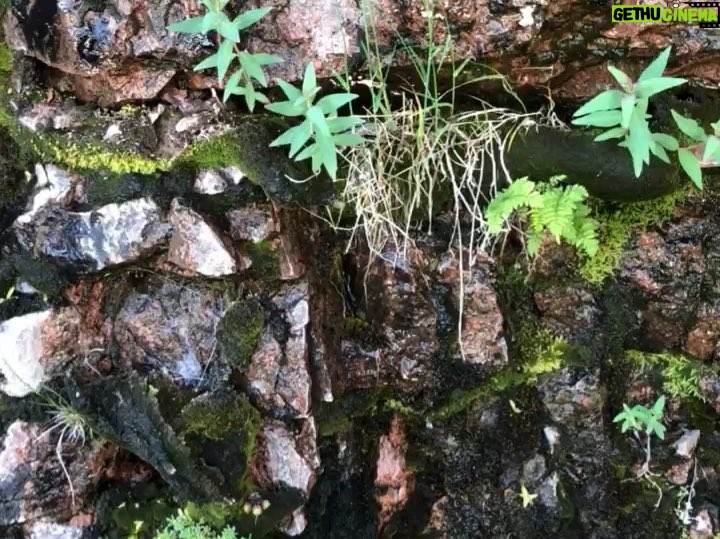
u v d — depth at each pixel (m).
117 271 0.59
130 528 0.59
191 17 0.54
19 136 0.58
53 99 0.59
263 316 0.59
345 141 0.52
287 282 0.60
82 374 0.59
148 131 0.57
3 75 0.59
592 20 0.54
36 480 0.57
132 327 0.60
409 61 0.56
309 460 0.59
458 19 0.53
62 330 0.59
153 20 0.54
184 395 0.58
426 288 0.63
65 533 0.58
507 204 0.55
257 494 0.59
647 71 0.49
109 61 0.56
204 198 0.57
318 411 0.61
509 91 0.58
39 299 0.59
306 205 0.58
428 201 0.60
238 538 0.58
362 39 0.54
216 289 0.59
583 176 0.58
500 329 0.63
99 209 0.57
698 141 0.57
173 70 0.57
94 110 0.58
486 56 0.55
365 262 0.63
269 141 0.55
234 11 0.54
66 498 0.58
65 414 0.58
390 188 0.58
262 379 0.59
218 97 0.58
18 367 0.57
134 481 0.61
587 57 0.57
